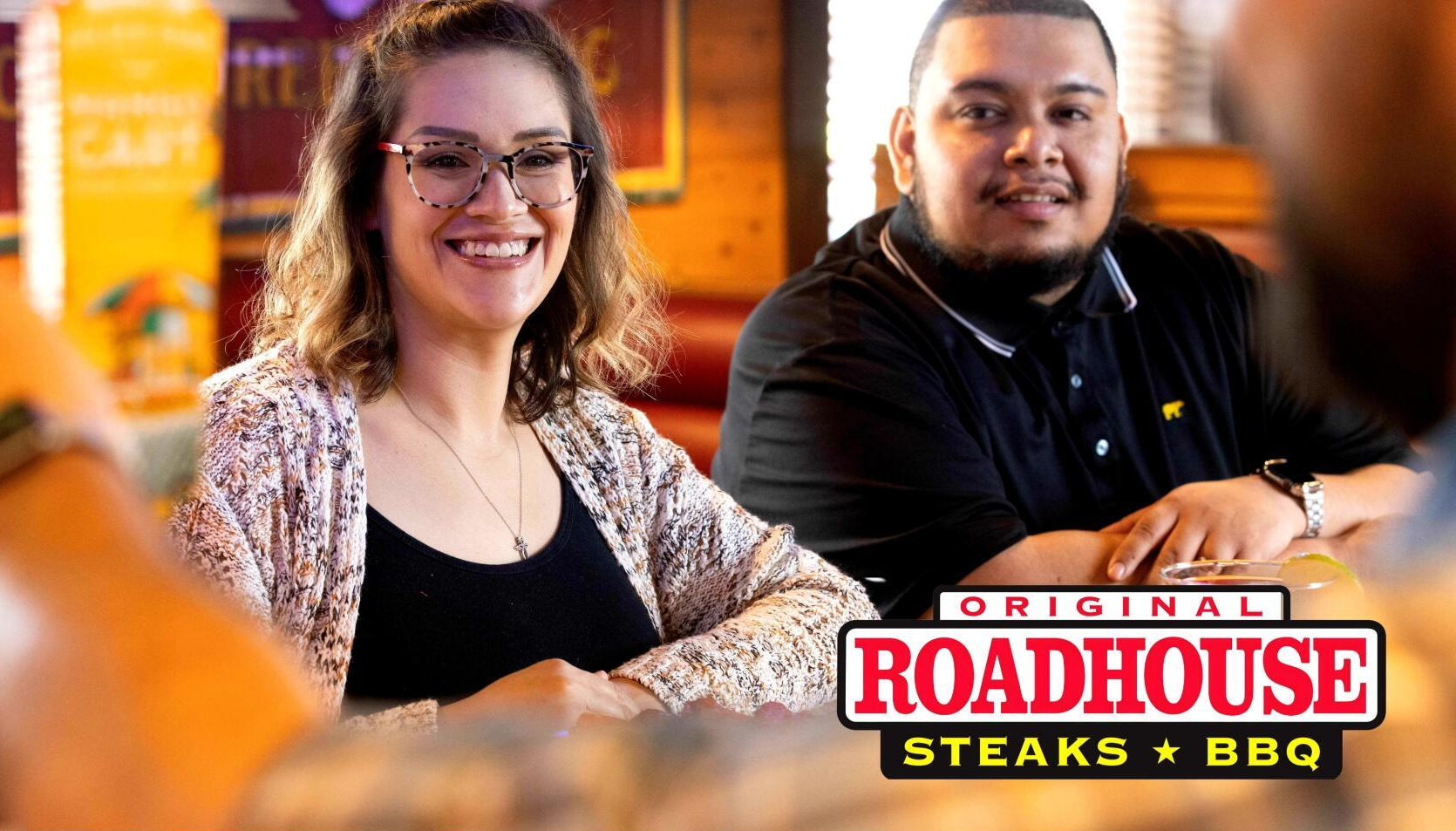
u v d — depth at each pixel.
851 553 2.05
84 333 4.07
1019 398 2.12
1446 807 0.21
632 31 5.23
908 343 2.09
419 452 1.54
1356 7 0.25
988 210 2.06
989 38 2.04
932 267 2.12
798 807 0.20
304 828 0.20
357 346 1.52
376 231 1.55
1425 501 0.28
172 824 0.20
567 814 0.21
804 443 2.10
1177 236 2.26
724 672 1.48
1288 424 2.21
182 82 4.16
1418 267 0.26
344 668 1.41
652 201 5.33
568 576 1.59
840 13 5.59
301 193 1.61
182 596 0.22
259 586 1.35
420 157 1.51
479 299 1.51
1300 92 0.26
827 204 5.71
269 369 1.49
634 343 1.84
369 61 1.55
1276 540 1.88
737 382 2.24
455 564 1.50
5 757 0.21
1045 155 2.03
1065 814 0.20
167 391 4.03
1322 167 0.26
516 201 1.52
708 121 5.45
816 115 5.63
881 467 2.03
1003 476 2.11
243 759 0.21
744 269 5.62
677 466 1.79
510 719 0.23
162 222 4.16
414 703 1.33
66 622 0.21
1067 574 1.94
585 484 1.68
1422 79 0.24
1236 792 0.21
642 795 0.21
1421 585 0.24
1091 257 2.10
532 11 1.62
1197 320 2.20
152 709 0.21
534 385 1.68
